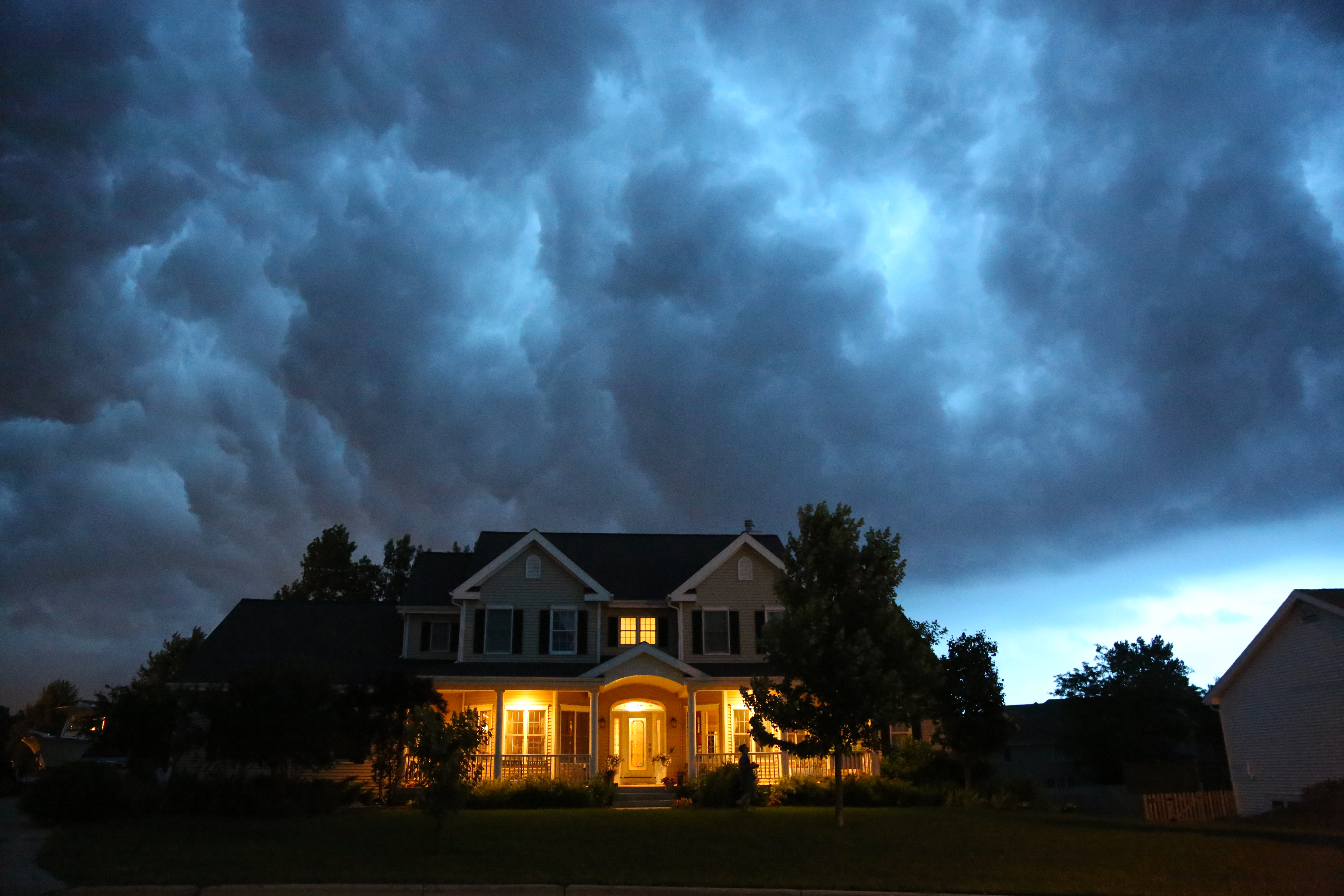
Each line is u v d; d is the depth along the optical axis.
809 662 19.20
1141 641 56.38
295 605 34.06
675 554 36.00
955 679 29.58
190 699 22.27
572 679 28.33
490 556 33.75
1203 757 53.34
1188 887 11.59
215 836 16.66
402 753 25.97
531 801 24.64
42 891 10.88
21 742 39.88
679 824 18.92
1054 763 55.28
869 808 24.17
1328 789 24.73
